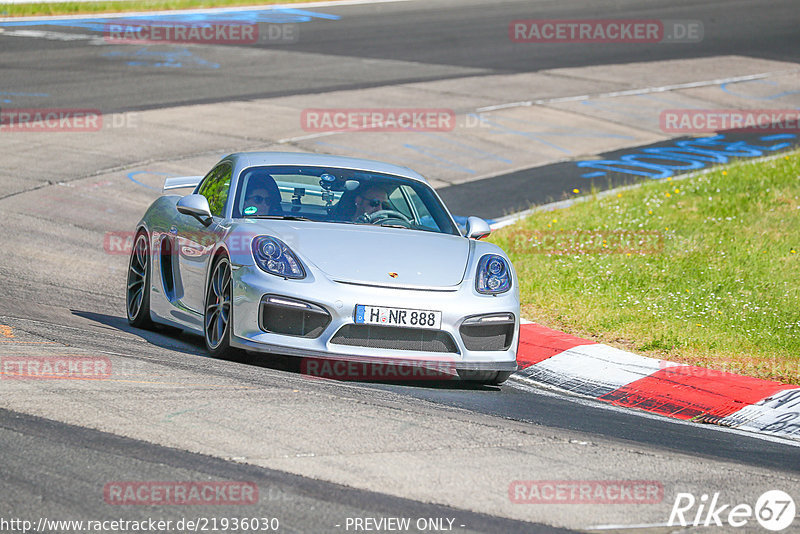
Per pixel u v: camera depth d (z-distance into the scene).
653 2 123.75
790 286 34.25
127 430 16.36
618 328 30.06
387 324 21.94
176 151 55.25
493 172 55.56
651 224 42.66
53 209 43.81
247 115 64.56
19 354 20.86
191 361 22.23
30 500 13.32
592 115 70.38
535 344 28.09
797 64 91.12
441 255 23.88
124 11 107.44
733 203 45.56
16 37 89.44
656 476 16.70
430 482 15.17
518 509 14.39
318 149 57.34
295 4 117.00
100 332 25.80
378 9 115.81
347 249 23.17
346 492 14.42
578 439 18.70
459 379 24.47
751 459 19.06
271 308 21.98
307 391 19.98
